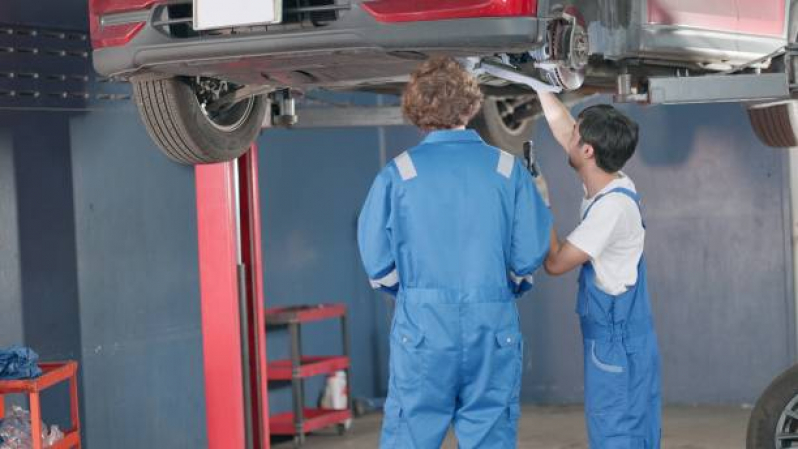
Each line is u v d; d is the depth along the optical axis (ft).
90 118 19.38
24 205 18.15
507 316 10.61
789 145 20.56
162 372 20.67
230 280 17.93
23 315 18.06
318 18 12.31
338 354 26.48
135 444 20.04
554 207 26.58
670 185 25.81
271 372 22.95
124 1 13.09
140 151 20.39
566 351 26.76
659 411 12.71
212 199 17.92
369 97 27.37
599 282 12.34
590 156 12.46
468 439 10.62
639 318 12.46
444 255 10.55
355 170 27.27
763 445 14.21
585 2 13.88
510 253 10.75
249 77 13.89
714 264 25.57
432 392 10.55
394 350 10.69
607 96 26.35
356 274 27.14
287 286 25.14
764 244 25.17
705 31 15.34
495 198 10.60
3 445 15.20
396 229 10.64
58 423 18.58
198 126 14.84
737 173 25.34
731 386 25.53
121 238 19.90
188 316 21.27
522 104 19.89
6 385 14.90
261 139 24.66
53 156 18.67
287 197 25.29
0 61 17.84
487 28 11.87
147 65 13.09
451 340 10.48
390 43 11.96
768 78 14.97
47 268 18.49
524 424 24.76
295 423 22.82
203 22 12.46
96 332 19.33
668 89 14.87
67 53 18.98
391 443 10.73
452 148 10.72
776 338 25.14
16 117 18.07
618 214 12.12
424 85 10.69
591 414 12.54
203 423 21.53
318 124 18.33
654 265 25.98
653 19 14.57
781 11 16.67
